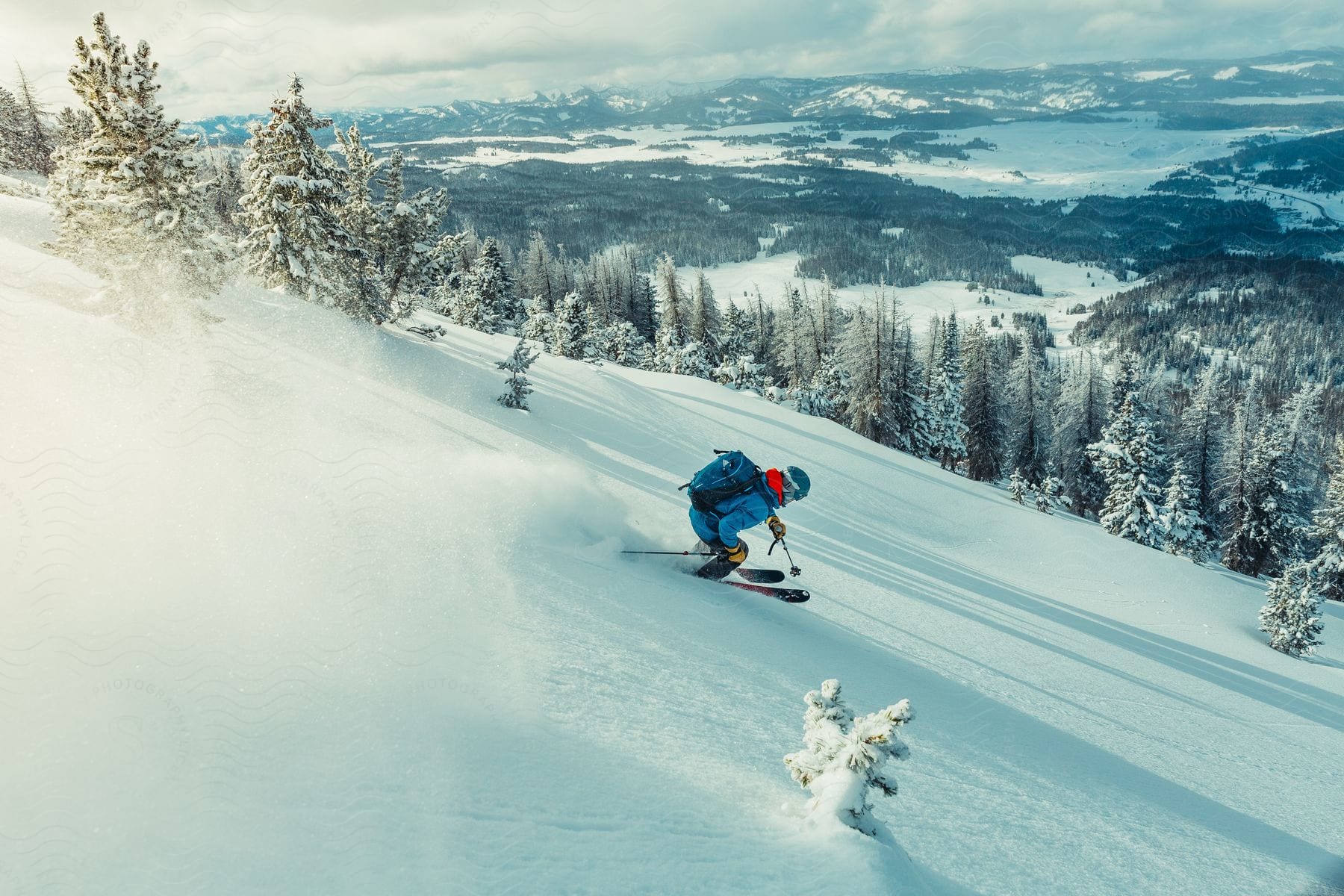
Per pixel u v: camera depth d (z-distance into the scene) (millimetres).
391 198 27141
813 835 2396
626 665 3885
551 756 2604
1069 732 6789
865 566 14070
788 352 63812
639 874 1972
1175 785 6020
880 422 47094
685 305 71562
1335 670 16828
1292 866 4410
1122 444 40031
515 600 4203
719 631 5645
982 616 12383
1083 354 49906
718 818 2457
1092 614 16062
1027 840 3508
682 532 8891
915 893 2188
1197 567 22922
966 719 5875
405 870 1748
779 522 7441
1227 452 43062
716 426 25547
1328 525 38500
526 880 1828
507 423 18031
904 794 3674
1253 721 10188
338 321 12992
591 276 82000
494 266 58688
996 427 51281
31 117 52562
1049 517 26109
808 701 2834
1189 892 3523
